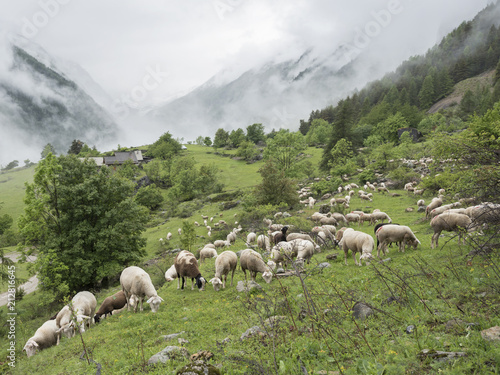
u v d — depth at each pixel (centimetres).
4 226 6625
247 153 11775
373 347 552
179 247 3950
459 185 1047
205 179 8350
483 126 1756
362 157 7169
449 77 17350
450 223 1321
